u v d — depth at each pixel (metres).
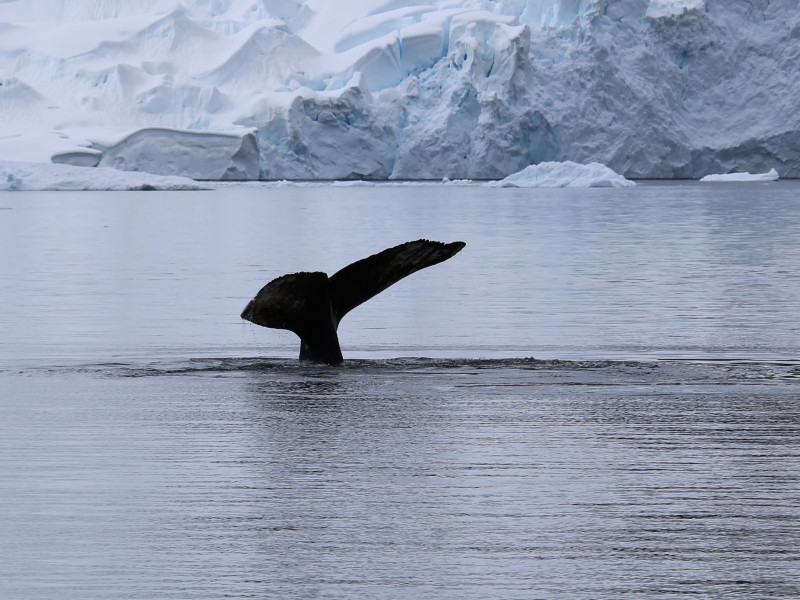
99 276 61.50
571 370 31.17
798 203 154.62
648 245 82.44
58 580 14.91
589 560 15.53
